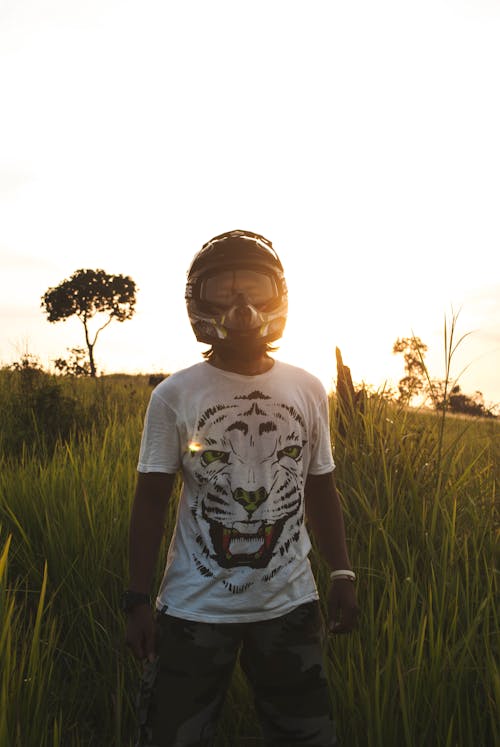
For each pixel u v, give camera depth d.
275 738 2.00
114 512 4.05
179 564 1.97
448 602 2.85
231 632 1.92
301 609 2.01
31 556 3.72
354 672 2.50
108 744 2.60
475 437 4.73
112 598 3.34
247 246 1.98
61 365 10.27
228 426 1.96
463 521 3.66
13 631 2.77
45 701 2.42
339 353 4.65
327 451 2.20
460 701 2.38
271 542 1.97
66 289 56.72
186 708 1.88
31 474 5.01
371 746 2.20
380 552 3.32
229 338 1.94
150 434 1.98
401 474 3.90
